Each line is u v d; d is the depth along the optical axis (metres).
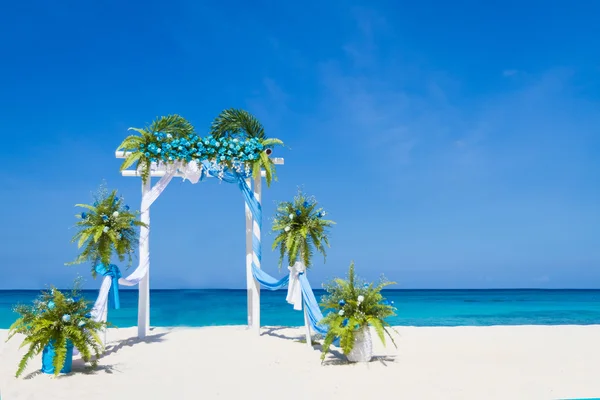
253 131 12.78
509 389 7.02
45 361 7.85
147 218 11.47
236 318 21.62
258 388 7.23
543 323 19.02
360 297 8.57
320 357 9.17
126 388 7.15
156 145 11.40
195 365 8.70
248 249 13.23
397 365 8.55
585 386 7.20
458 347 10.41
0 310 25.34
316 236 11.06
